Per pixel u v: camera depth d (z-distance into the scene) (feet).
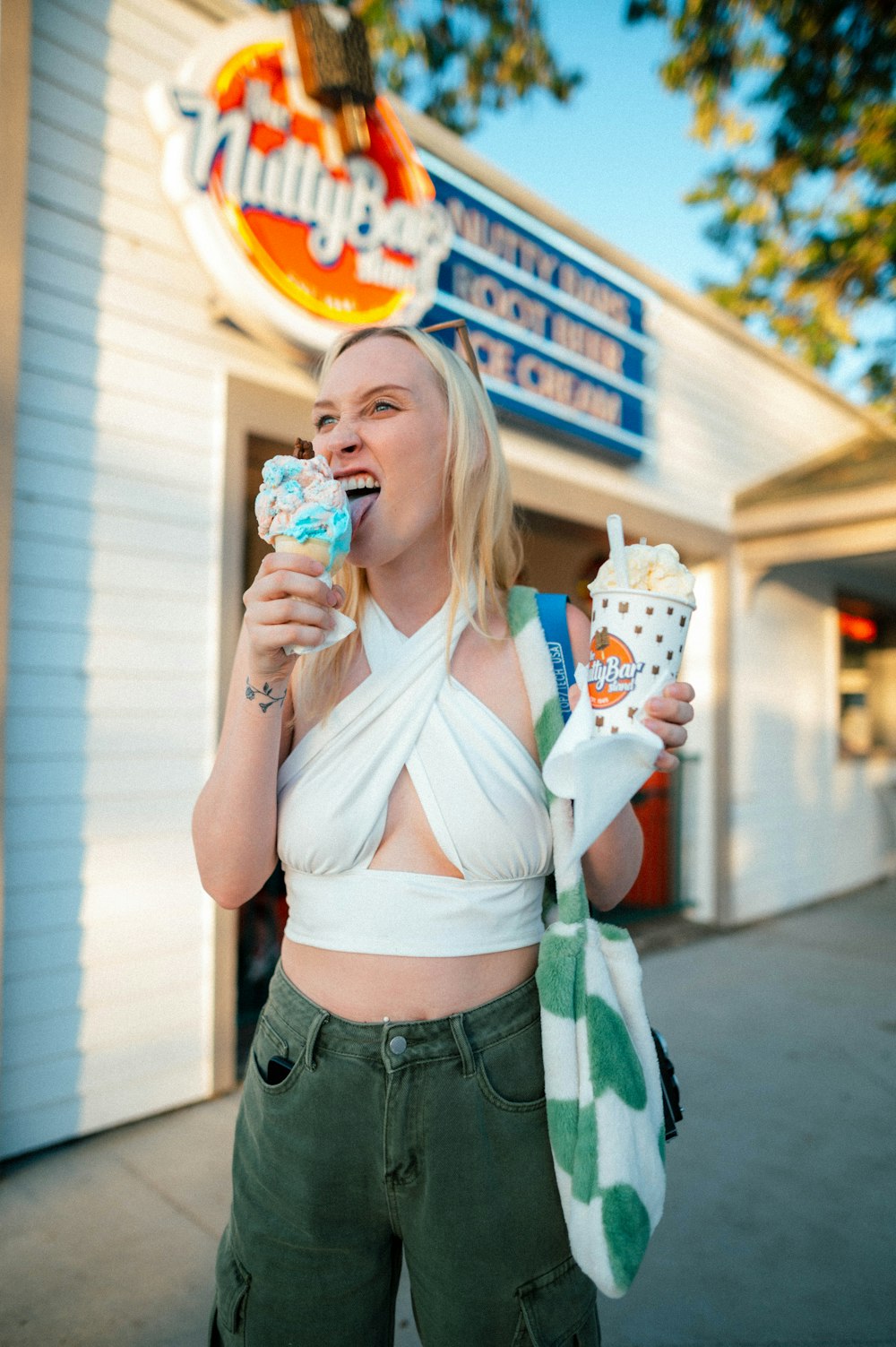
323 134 12.53
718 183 40.29
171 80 11.81
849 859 28.99
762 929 22.82
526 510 17.99
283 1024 3.73
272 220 11.94
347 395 3.87
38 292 10.55
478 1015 3.55
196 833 3.74
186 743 11.80
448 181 15.97
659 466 21.49
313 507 3.21
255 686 3.45
